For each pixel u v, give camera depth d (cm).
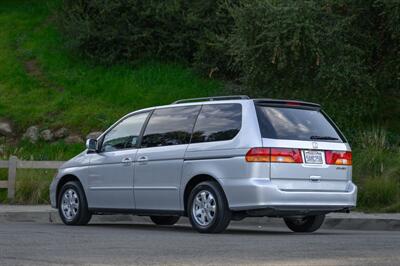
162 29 5041
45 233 1872
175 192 1997
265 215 1877
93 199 2244
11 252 1402
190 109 2048
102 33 4991
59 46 5262
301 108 1978
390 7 3622
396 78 3941
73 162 2328
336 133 2000
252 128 1869
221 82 4825
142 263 1235
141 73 4944
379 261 1265
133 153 2131
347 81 3681
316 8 3709
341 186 1964
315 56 3688
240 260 1277
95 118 4512
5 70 5025
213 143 1930
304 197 1872
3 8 5888
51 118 4553
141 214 2111
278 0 3716
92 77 4934
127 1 4962
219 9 4697
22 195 3173
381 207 2980
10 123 4531
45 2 5938
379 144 3491
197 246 1523
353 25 3903
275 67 3822
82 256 1336
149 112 2164
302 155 1892
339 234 2012
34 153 4266
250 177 1834
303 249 1463
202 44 4825
